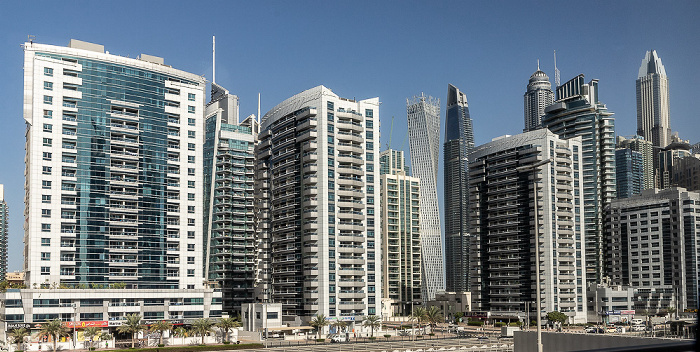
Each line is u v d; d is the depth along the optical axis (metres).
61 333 166.12
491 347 168.50
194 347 165.25
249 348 171.12
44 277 198.25
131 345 177.88
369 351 159.25
